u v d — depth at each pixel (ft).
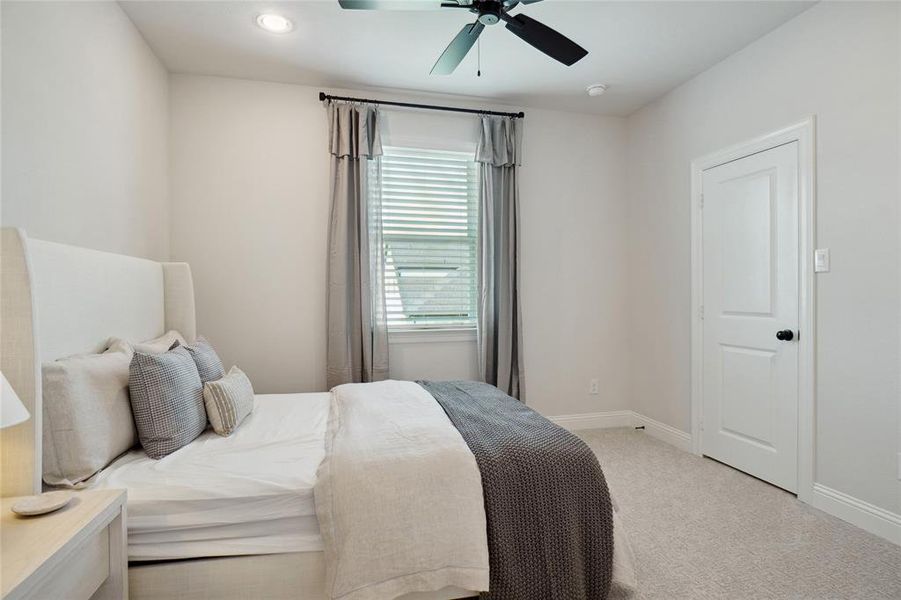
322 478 4.69
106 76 7.14
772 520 7.36
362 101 10.71
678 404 11.14
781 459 8.51
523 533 4.81
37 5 5.41
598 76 10.40
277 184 10.46
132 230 8.07
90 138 6.65
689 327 10.76
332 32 8.52
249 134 10.32
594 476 5.16
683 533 6.96
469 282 11.84
